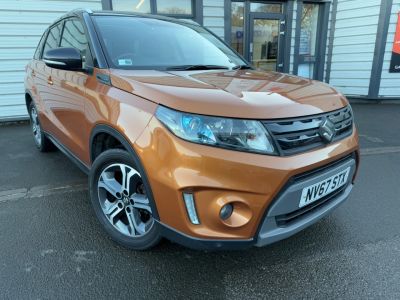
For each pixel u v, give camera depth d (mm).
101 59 2410
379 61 8211
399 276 2035
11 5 5988
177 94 1793
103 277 2010
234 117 1673
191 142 1663
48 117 3447
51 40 3672
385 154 4434
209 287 1946
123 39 2654
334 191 2127
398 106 8039
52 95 3170
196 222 1717
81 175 3615
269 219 1754
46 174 3652
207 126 1664
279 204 1729
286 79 2393
